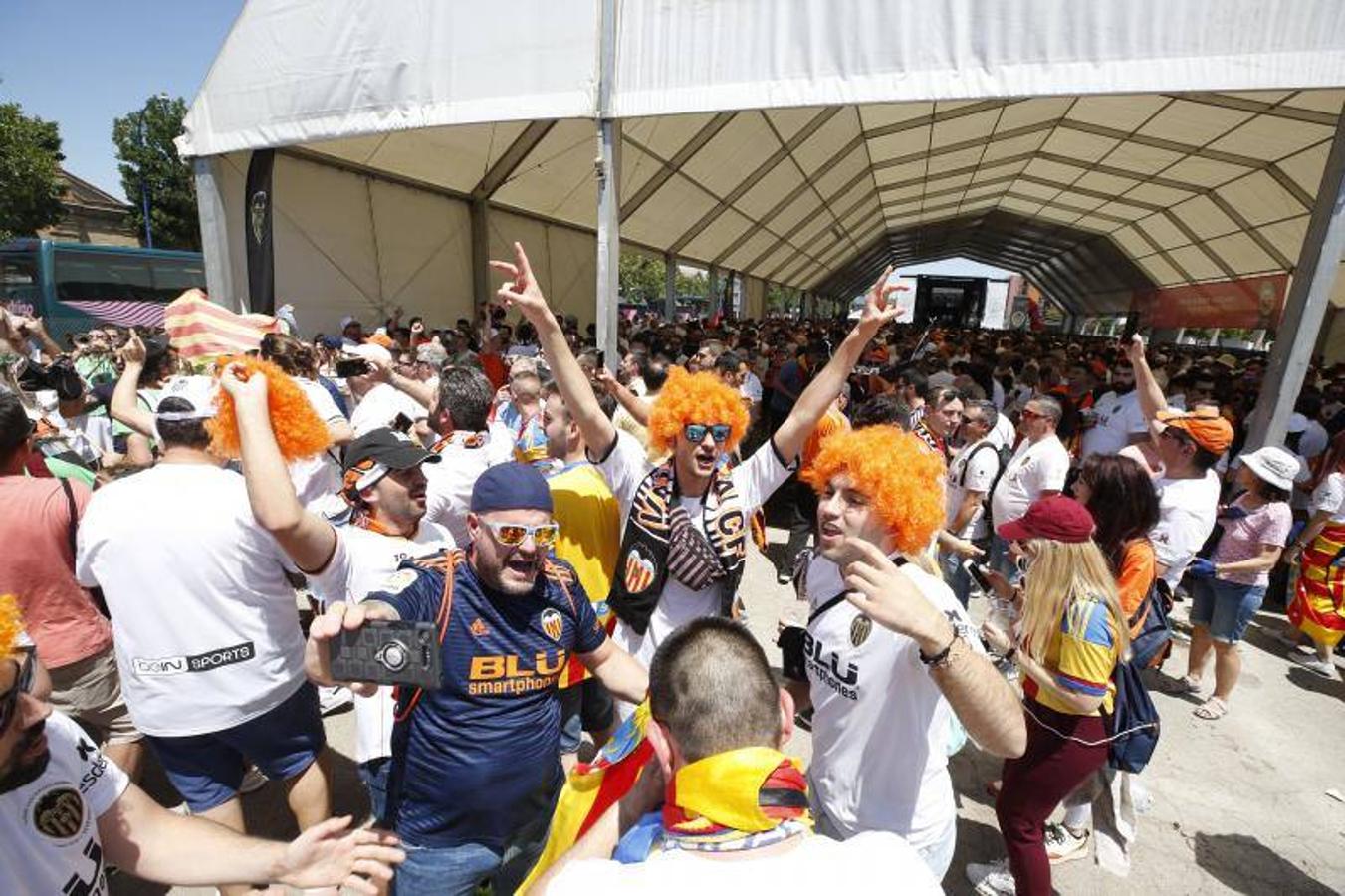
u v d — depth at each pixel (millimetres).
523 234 14047
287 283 9719
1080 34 4762
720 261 20984
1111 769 2588
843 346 2564
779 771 984
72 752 1237
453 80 6629
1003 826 2316
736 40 5637
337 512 3457
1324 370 12188
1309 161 10797
